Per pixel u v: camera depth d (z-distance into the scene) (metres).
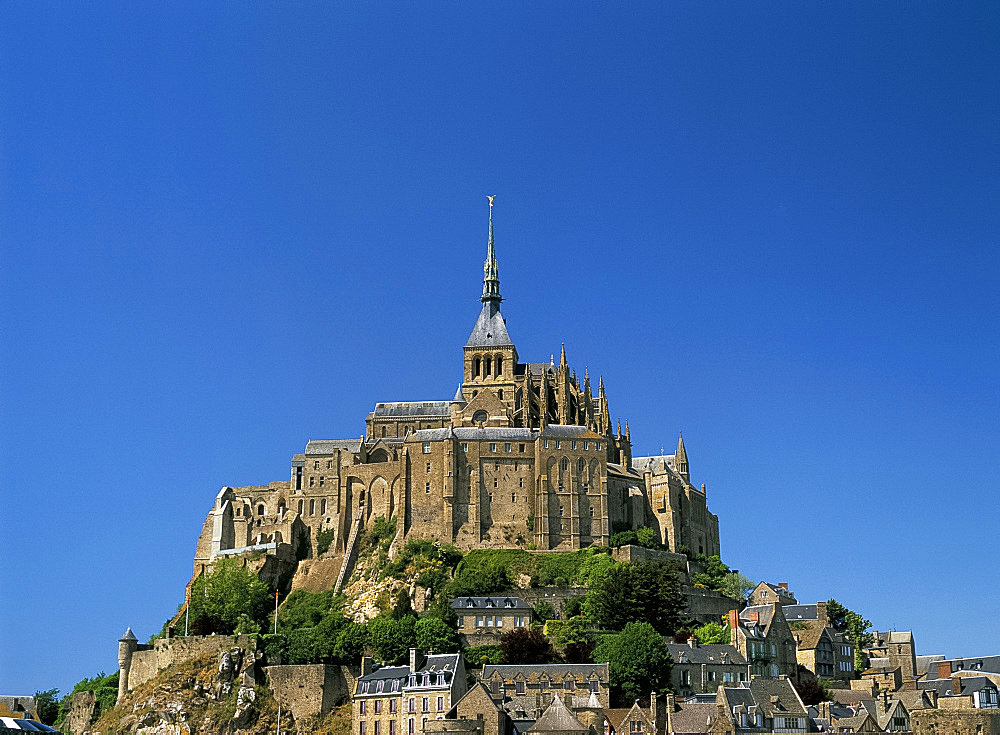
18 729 186.50
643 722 188.88
